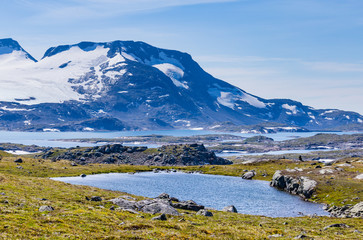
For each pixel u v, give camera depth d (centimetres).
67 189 9725
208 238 4888
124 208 7150
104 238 4272
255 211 12006
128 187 18088
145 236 4569
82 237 4169
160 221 5900
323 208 12206
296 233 5900
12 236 3759
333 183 14888
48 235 4053
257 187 18475
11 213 5012
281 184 18125
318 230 6562
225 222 6931
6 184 8700
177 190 17312
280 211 11931
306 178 16025
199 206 9081
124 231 4816
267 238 5206
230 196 15425
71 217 5203
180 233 5000
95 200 8056
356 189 13450
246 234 5328
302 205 13088
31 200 6619
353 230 6556
